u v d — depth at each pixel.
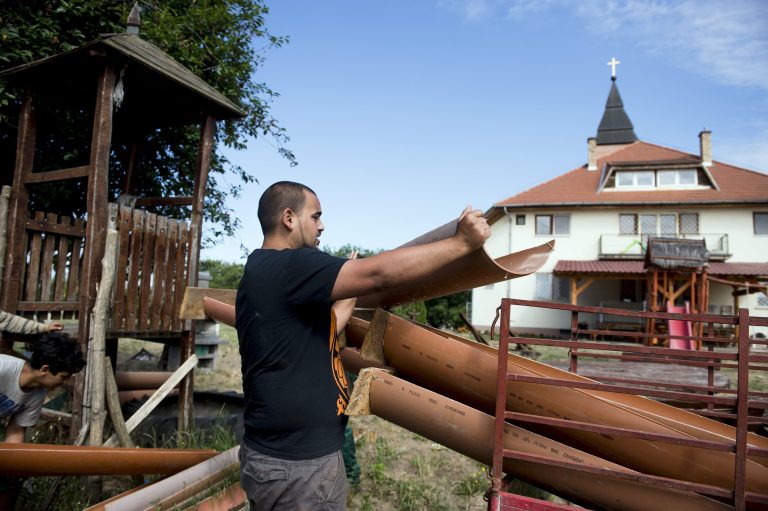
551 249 1.84
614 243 22.59
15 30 4.93
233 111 4.62
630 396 2.09
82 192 6.09
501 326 1.76
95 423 3.36
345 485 1.68
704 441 1.54
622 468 1.72
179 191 7.16
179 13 7.10
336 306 2.11
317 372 1.61
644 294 22.11
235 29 7.68
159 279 4.11
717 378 5.21
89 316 3.55
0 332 3.34
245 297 1.66
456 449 1.95
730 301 20.97
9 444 2.29
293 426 1.56
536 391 1.92
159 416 4.71
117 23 6.04
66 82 4.27
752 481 1.65
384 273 1.40
